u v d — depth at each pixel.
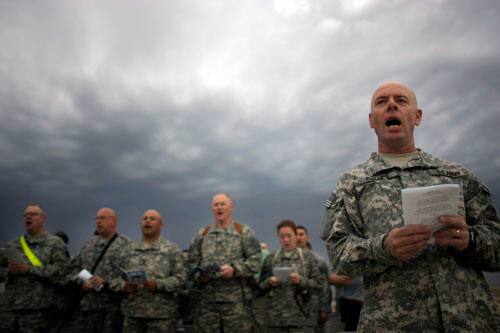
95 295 5.75
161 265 5.42
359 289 6.67
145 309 5.11
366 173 2.12
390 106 2.17
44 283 5.78
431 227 1.66
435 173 2.03
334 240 2.06
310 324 5.46
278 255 5.97
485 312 1.77
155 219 5.70
